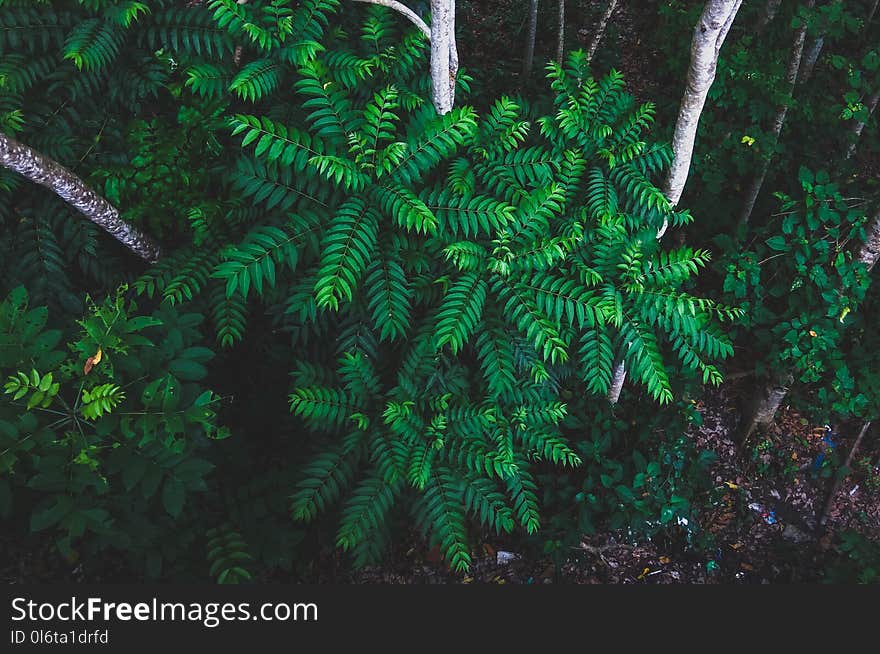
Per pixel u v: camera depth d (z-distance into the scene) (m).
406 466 4.27
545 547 5.17
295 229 3.97
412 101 4.37
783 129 6.11
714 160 5.73
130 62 4.55
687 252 4.30
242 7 4.16
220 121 4.48
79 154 4.40
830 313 5.18
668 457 5.57
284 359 4.88
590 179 4.45
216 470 4.53
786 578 5.56
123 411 3.37
